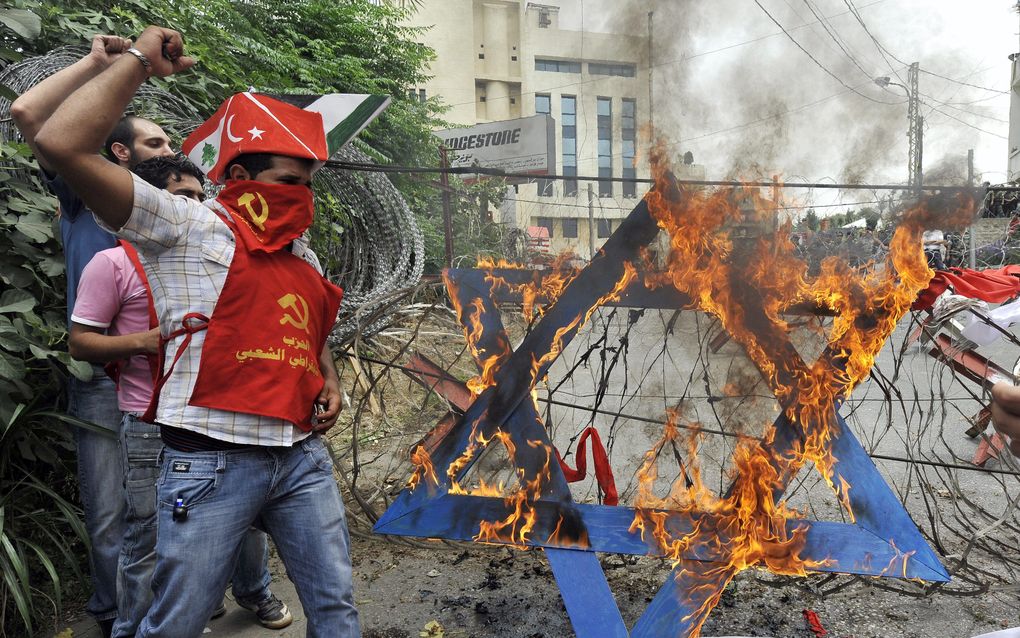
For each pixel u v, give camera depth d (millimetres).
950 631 2059
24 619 1989
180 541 1328
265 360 1382
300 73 6211
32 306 2291
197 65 3906
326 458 1551
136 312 1824
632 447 3580
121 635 1832
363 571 2586
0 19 2656
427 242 7625
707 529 1822
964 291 2021
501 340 1972
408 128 8445
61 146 1145
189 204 1367
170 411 1341
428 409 3381
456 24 22562
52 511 2457
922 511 2953
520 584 2455
